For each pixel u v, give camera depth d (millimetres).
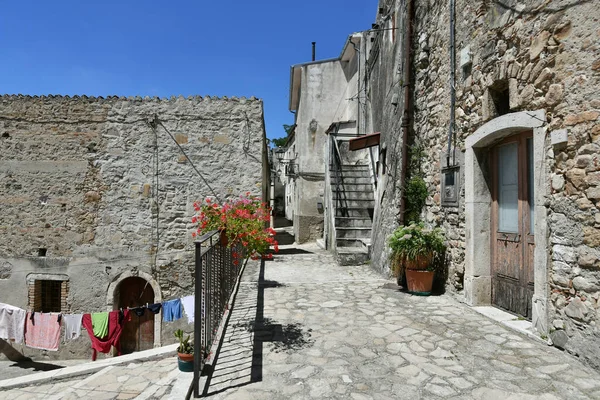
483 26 4270
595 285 2844
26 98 8047
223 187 8344
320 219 13852
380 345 3447
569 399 2469
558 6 3164
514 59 3734
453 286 5004
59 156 8055
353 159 11938
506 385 2668
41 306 8180
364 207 9453
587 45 2904
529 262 3854
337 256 8312
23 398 3715
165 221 8188
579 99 2971
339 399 2527
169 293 8117
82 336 7805
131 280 8266
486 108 4191
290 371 2957
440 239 5172
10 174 8047
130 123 8211
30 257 8016
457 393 2582
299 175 13898
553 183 3256
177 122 8320
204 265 3070
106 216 8094
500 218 4348
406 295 5211
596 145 2828
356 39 12203
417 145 6145
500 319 3965
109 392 3451
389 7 8172
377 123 9461
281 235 16438
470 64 4578
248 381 2801
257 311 4539
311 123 13891
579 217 2986
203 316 3363
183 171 8297
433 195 5586
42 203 8047
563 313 3170
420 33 6102
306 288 5719
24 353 7785
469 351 3264
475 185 4488
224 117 8430
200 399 2561
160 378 3699
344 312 4461
